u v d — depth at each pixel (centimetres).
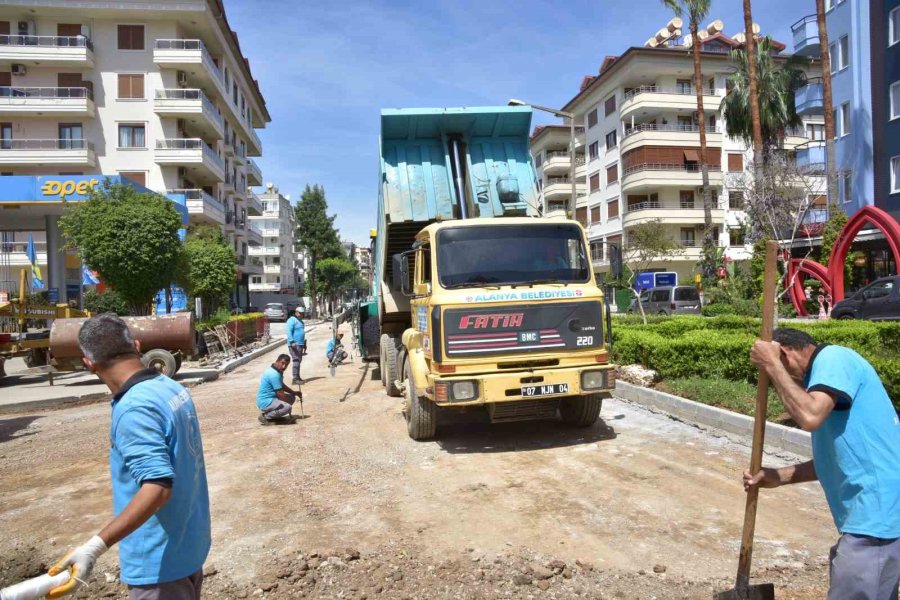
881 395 241
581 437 728
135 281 1902
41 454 777
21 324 1692
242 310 4791
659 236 3306
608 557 406
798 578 367
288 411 888
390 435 790
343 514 510
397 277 761
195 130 3862
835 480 245
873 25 2509
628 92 4562
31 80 3469
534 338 669
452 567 400
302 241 6512
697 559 397
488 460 653
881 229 1777
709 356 905
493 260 702
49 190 2127
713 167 4256
